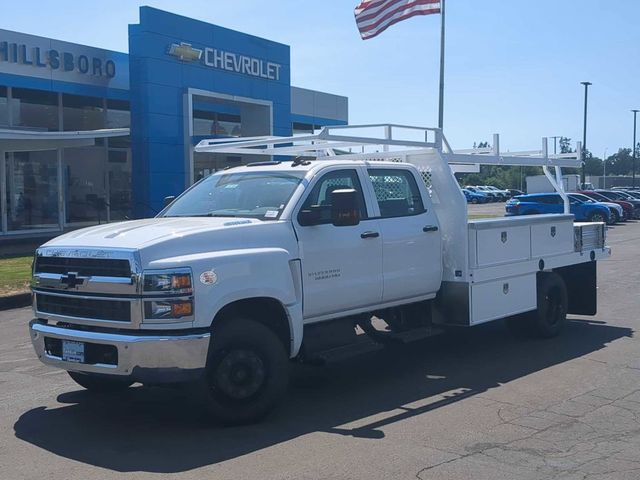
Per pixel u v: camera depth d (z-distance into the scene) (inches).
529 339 396.5
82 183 1027.9
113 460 218.4
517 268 362.9
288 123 1232.2
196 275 232.1
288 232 265.4
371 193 303.1
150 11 967.6
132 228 257.1
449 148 349.4
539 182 1594.5
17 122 933.2
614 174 5103.3
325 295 275.7
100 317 236.4
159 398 289.6
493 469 209.2
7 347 398.3
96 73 999.6
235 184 298.4
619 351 365.7
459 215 331.3
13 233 944.9
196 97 1056.8
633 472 207.2
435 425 250.5
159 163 987.9
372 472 206.8
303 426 250.2
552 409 269.3
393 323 327.6
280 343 254.8
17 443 235.6
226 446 229.8
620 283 629.6
